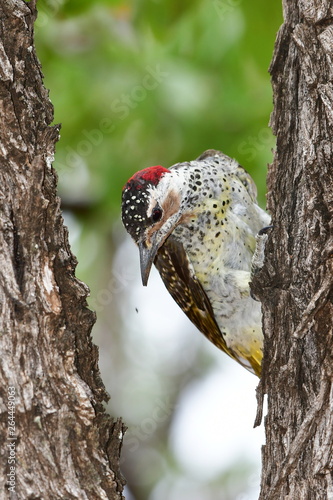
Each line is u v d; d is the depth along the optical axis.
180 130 14.37
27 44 6.16
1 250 5.86
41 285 5.88
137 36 14.45
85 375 6.07
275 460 6.48
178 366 18.69
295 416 6.46
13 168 5.97
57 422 5.77
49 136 6.14
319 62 6.73
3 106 6.01
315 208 6.57
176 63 14.01
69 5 12.66
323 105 6.62
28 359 5.77
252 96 14.11
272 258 6.87
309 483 6.11
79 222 16.53
